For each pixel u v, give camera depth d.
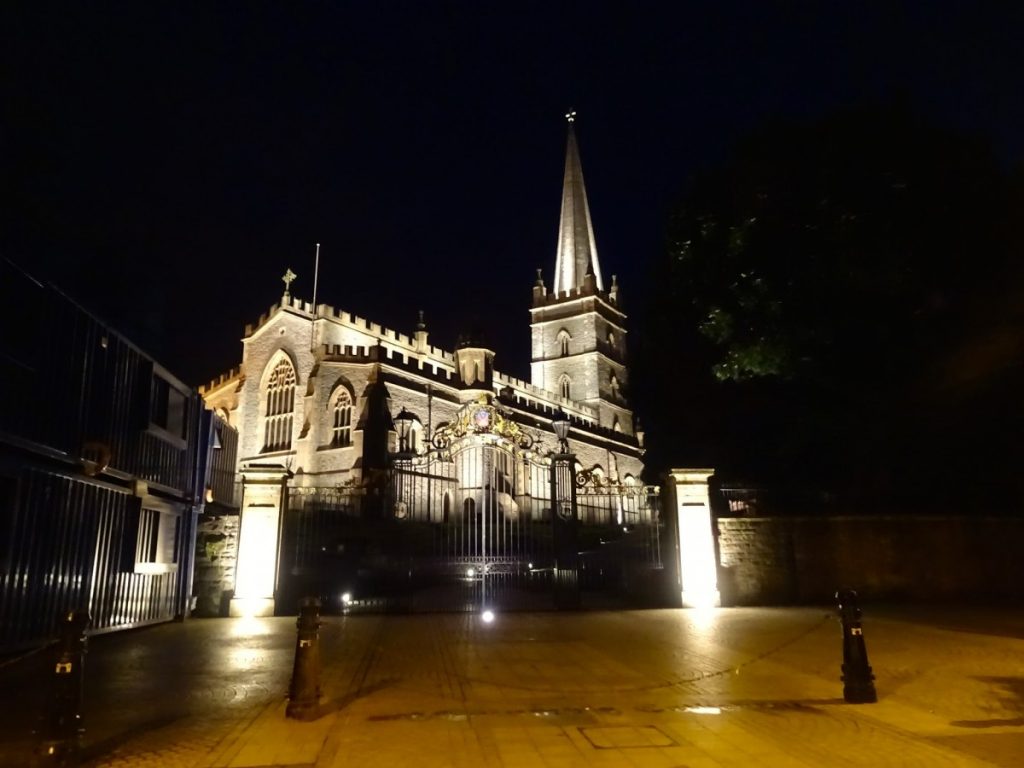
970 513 19.61
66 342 10.88
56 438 10.57
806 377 19.62
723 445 27.19
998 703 7.47
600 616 15.08
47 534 10.45
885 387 19.03
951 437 19.72
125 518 12.91
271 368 50.69
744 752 5.81
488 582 21.23
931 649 10.68
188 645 11.44
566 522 20.42
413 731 6.45
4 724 6.80
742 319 19.81
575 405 69.00
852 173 17.86
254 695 7.89
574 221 81.50
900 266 17.28
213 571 15.84
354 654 10.51
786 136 19.69
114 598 12.50
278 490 16.08
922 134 18.27
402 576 19.52
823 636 12.06
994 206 17.92
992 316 17.92
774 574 17.36
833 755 5.73
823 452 22.20
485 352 53.34
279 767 5.47
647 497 18.77
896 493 20.50
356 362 45.56
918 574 18.02
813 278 17.97
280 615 15.58
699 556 16.95
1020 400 18.62
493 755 5.73
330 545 19.95
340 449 44.22
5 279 9.34
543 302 78.69
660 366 29.53
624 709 7.27
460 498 24.52
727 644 11.29
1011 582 18.44
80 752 5.67
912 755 5.73
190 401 16.08
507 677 8.84
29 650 9.93
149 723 6.71
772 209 18.92
